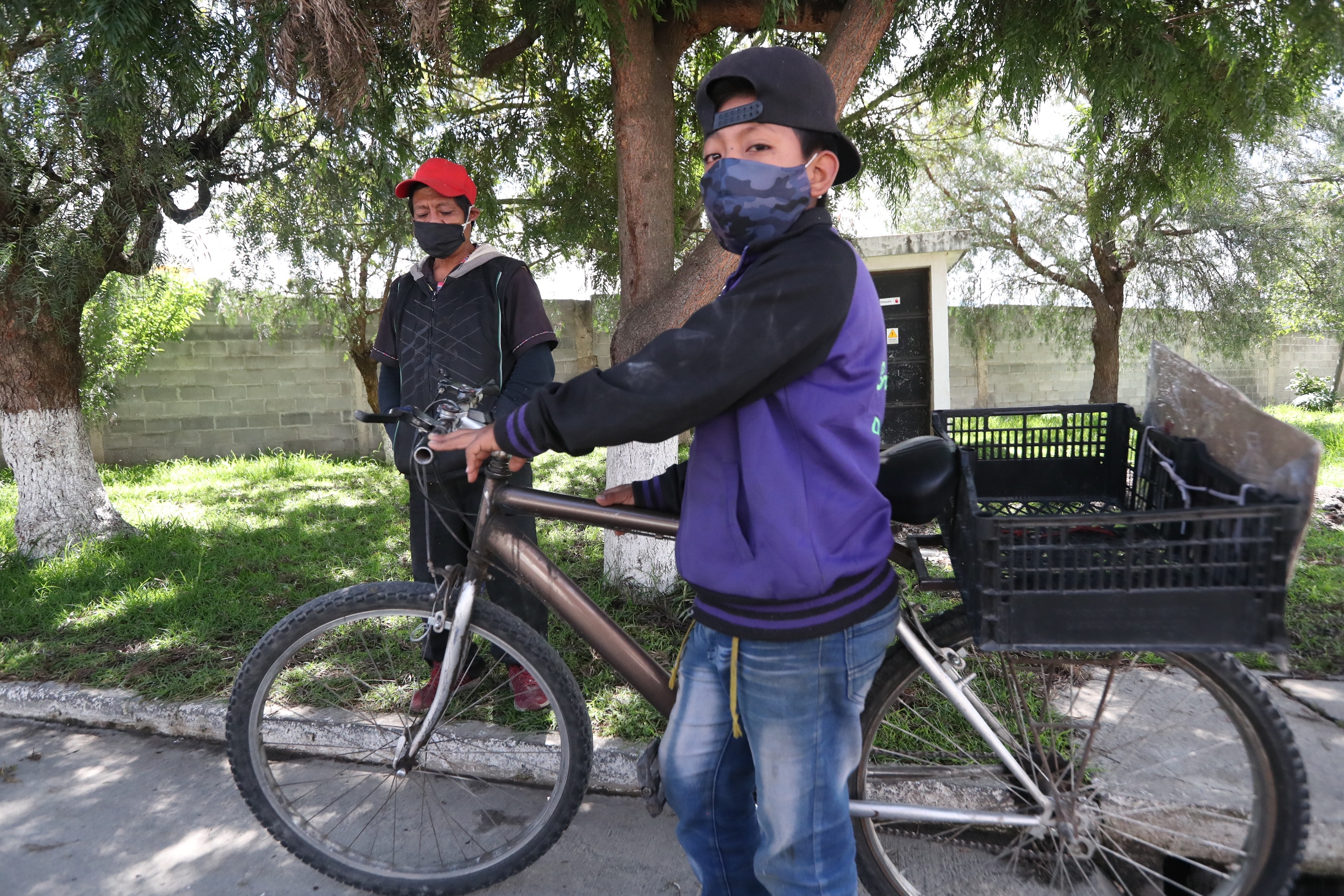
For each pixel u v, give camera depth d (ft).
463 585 6.23
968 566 4.94
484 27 10.41
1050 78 9.59
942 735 7.18
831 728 4.67
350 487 22.17
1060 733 6.17
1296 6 7.09
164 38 7.83
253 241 14.75
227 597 12.43
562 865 6.83
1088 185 12.46
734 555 4.46
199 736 9.00
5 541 15.76
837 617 4.49
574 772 6.31
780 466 4.28
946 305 23.66
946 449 5.47
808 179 4.35
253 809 6.41
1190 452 5.19
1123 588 4.50
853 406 4.32
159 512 18.52
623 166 10.49
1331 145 25.03
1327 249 27.20
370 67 8.25
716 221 4.47
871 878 6.07
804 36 11.96
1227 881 5.63
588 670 9.67
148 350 26.07
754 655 4.55
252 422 28.50
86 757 8.64
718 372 4.06
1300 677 8.98
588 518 5.86
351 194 13.16
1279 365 42.83
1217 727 7.20
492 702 8.83
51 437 14.84
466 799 7.77
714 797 5.13
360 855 6.51
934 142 23.02
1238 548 4.36
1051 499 6.64
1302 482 4.25
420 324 8.32
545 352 8.34
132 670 9.98
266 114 11.42
